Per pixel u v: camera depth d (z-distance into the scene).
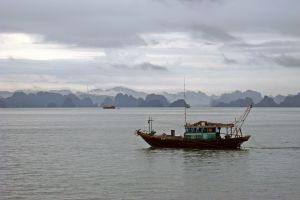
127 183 64.50
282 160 85.75
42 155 95.00
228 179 67.19
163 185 63.22
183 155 92.25
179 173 72.12
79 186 62.56
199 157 89.38
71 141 127.06
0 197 56.91
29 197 56.91
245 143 118.19
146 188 61.38
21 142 124.62
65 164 81.88
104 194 58.19
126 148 106.88
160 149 101.88
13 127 197.88
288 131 168.62
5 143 121.81
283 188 61.34
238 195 57.75
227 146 99.81
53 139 134.50
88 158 89.88
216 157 89.38
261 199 55.91
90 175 70.38
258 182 65.00
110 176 69.62
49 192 59.28
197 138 100.19
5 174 71.44
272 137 140.12
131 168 77.00
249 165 79.75
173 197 56.84
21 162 84.50
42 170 75.25
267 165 79.75
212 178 67.94
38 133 160.12
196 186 62.56
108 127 196.25
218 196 57.31
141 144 116.50
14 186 62.69
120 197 56.75
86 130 176.00
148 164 81.25
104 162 84.19
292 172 72.62
